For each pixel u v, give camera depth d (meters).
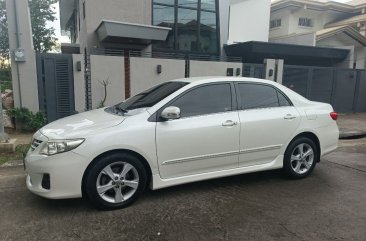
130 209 4.06
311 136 5.42
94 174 3.86
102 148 3.84
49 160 3.73
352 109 13.97
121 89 9.70
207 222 3.77
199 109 4.53
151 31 11.20
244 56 15.61
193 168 4.44
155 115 4.23
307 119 5.30
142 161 4.16
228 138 4.60
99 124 4.06
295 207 4.21
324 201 4.42
